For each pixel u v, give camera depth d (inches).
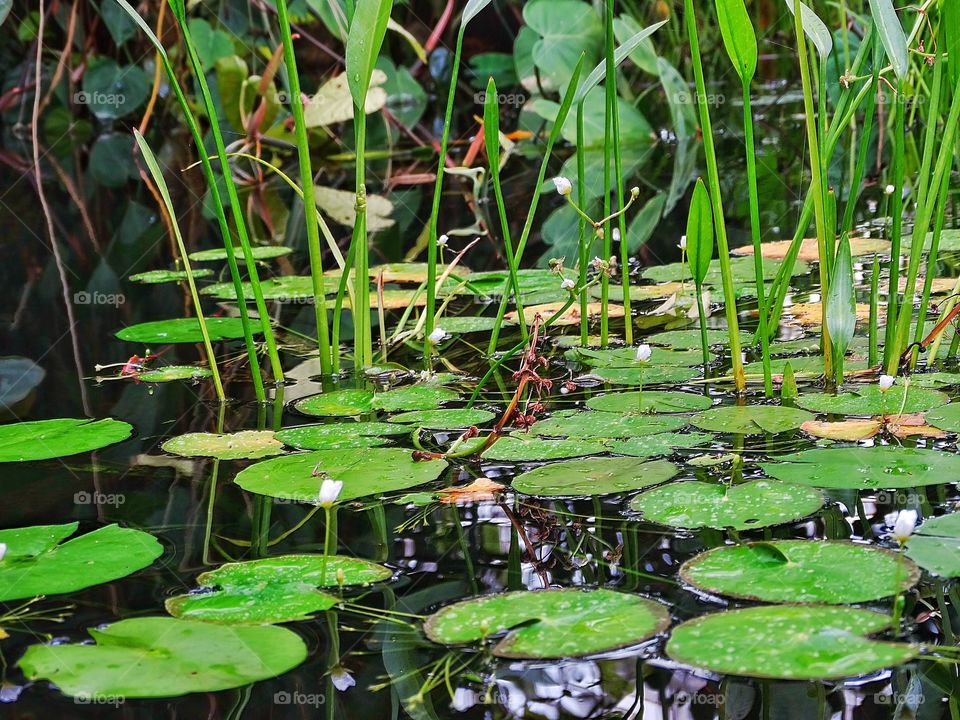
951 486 77.1
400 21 260.5
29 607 72.9
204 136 239.3
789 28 250.1
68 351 97.3
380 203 178.4
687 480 78.2
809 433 81.4
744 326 95.0
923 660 69.5
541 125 242.5
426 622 71.7
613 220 150.8
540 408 84.5
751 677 69.6
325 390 89.7
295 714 68.8
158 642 71.0
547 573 73.8
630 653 70.2
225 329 103.5
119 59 256.8
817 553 73.2
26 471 81.9
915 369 87.4
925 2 86.1
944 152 85.3
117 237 154.6
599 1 234.2
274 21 242.5
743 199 158.1
